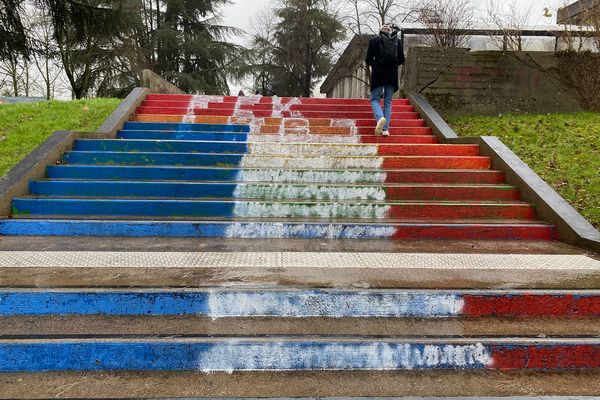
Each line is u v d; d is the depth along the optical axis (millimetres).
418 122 7957
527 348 2588
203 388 2334
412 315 2939
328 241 4340
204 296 2873
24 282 2996
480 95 9250
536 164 6297
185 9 24797
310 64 29531
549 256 3869
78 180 5344
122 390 2295
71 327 2666
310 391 2324
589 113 8969
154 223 4414
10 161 5996
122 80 22141
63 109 8461
